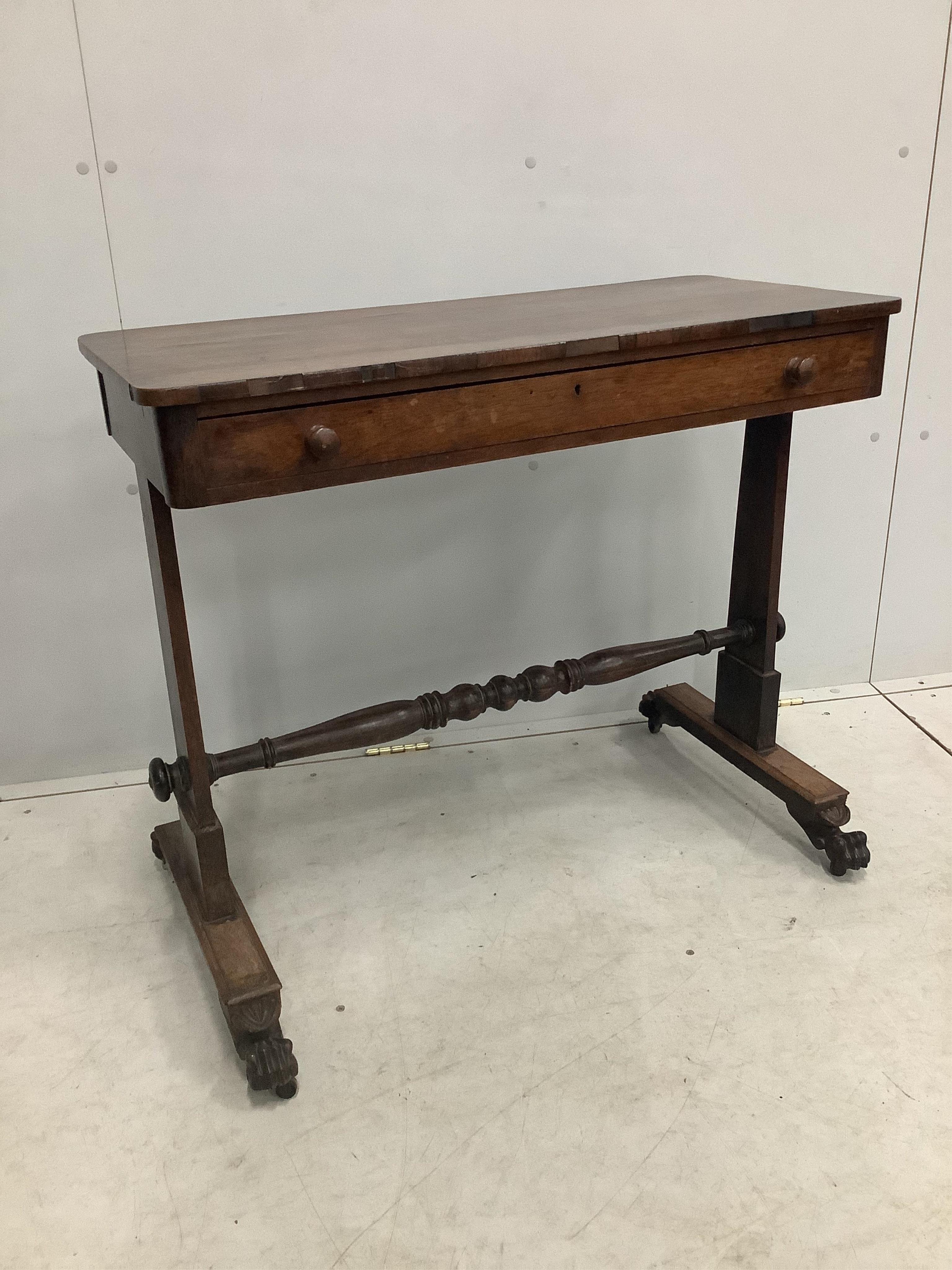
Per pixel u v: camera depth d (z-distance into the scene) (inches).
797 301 55.7
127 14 60.5
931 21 69.9
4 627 72.9
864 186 73.5
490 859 67.5
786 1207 43.5
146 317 67.1
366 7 63.0
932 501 84.0
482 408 46.6
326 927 61.7
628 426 50.3
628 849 68.0
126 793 76.7
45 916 63.7
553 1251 42.1
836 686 89.0
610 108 68.4
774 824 70.3
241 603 75.5
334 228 67.6
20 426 67.8
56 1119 49.4
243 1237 43.3
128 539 72.4
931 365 79.4
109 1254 42.8
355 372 42.6
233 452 42.5
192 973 58.8
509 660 82.4
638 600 82.8
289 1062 49.5
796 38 68.9
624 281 73.2
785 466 64.8
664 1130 47.3
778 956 57.9
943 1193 43.9
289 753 62.1
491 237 70.1
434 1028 53.7
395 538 76.3
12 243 63.6
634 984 56.2
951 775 75.2
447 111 66.4
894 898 62.4
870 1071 50.1
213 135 63.9
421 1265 41.8
